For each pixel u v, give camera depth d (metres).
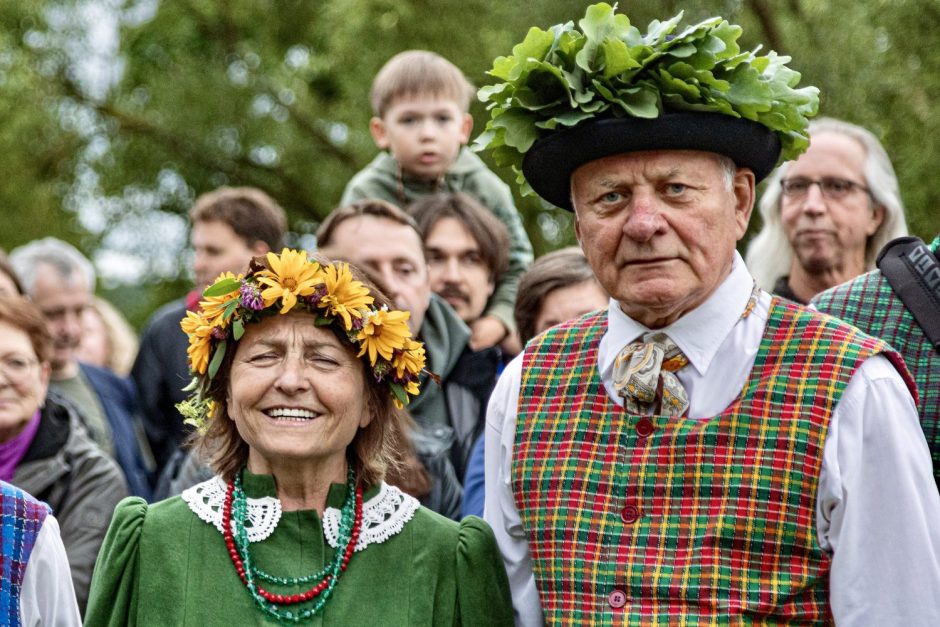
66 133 14.25
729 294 3.37
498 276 5.59
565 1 10.01
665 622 3.19
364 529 3.48
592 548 3.31
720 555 3.20
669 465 3.28
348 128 12.99
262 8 13.96
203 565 3.40
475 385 4.92
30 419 4.70
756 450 3.22
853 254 4.92
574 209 3.44
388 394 3.56
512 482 3.49
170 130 14.02
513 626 3.51
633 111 3.18
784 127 3.34
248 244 5.91
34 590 3.48
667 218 3.21
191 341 3.49
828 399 3.20
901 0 8.77
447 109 6.19
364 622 3.37
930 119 8.59
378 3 11.77
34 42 13.95
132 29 14.19
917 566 3.12
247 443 3.50
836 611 3.18
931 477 3.19
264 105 14.04
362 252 4.87
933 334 3.55
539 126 3.32
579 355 3.53
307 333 3.39
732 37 3.27
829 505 3.19
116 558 3.42
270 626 3.33
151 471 5.88
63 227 14.55
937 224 8.47
